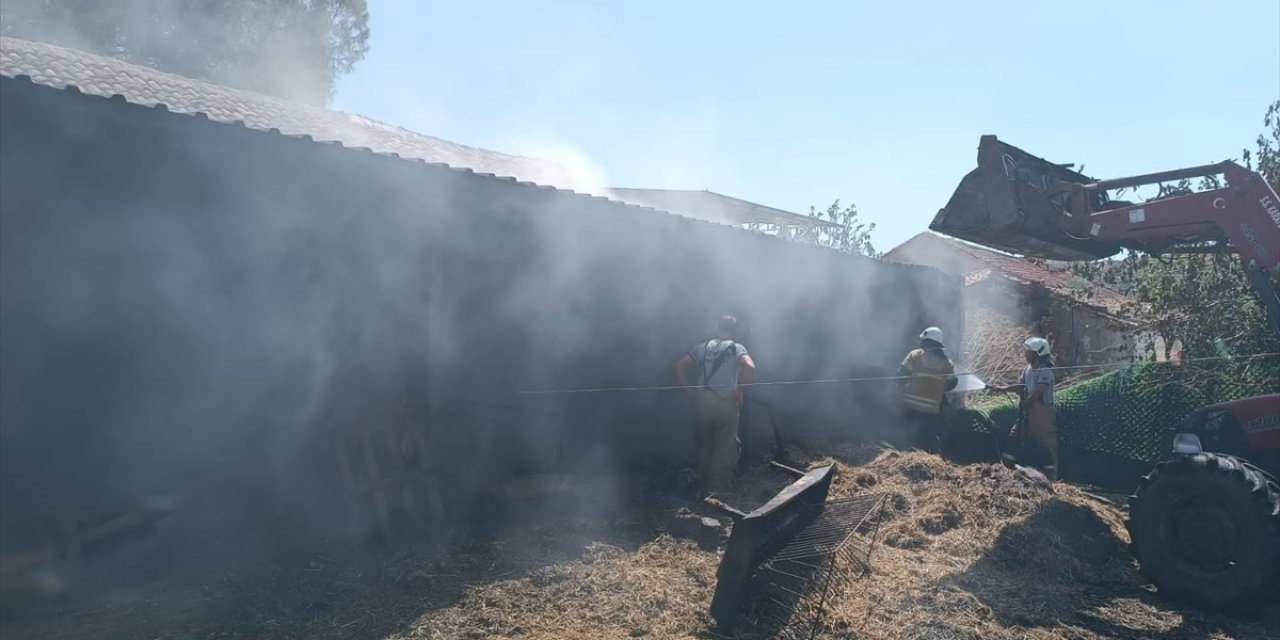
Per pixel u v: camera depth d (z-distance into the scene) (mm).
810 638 5074
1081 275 12062
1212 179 7988
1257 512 5914
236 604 4969
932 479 8516
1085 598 6199
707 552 6406
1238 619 5973
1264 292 6805
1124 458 10180
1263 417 7055
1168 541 6324
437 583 5469
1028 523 7148
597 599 5438
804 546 5535
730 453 7816
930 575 6188
